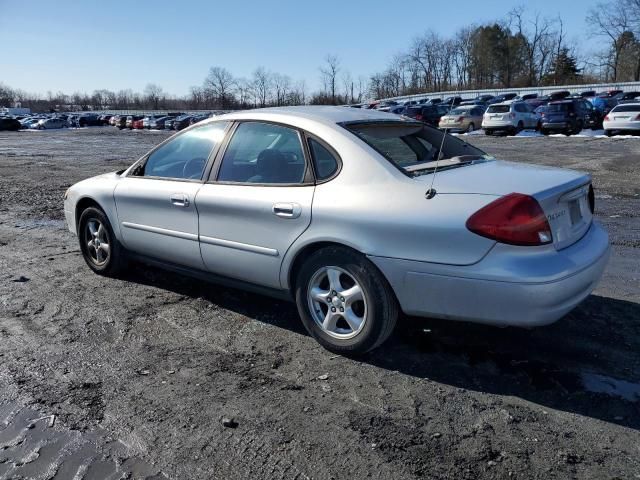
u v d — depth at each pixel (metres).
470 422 2.72
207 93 101.19
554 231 2.98
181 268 4.36
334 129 3.51
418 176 3.21
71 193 5.23
